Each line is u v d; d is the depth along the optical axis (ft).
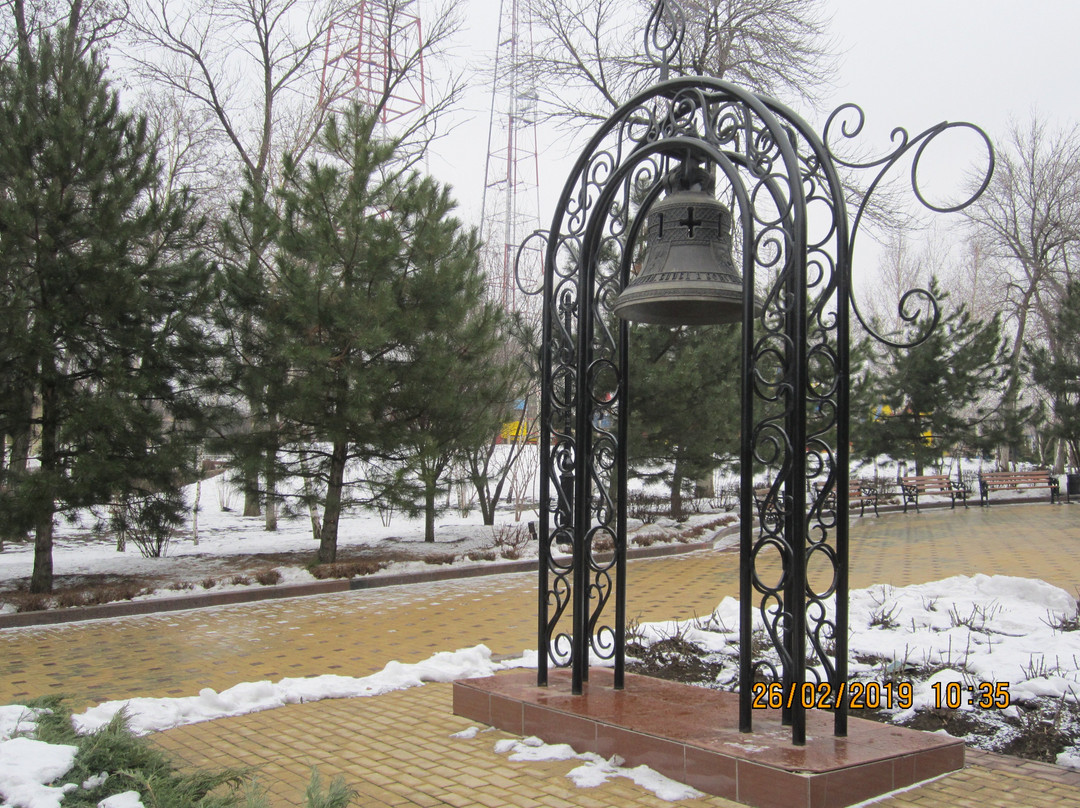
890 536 55.62
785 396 14.12
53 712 11.70
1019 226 103.09
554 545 48.47
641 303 16.43
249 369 40.11
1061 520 65.31
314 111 65.62
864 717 17.25
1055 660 19.58
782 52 63.41
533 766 14.75
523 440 70.08
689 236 16.51
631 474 55.93
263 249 41.86
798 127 15.12
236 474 42.22
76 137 34.22
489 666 22.47
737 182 14.83
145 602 32.99
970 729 16.31
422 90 68.64
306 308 38.45
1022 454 108.17
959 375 81.15
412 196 41.91
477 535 54.34
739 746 13.51
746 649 14.32
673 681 19.53
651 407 51.06
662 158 17.94
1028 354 90.89
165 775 9.89
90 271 33.76
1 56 48.03
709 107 16.24
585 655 18.06
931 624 23.98
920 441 83.61
